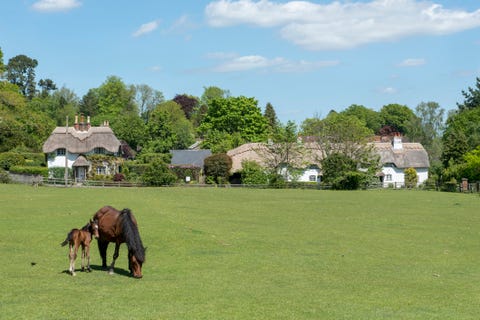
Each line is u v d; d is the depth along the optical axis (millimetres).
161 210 46219
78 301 17812
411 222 44656
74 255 21875
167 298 18531
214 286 20656
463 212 53281
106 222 22328
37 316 16078
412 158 122562
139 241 21656
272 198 67250
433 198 71750
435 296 20062
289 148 101188
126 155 124938
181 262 25828
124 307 17203
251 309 17375
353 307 18047
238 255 27953
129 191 72625
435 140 168000
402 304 18688
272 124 188875
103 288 19750
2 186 73375
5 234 31562
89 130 110625
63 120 167500
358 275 23750
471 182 96688
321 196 72250
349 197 71188
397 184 107812
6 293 18750
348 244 32812
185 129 158375
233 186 94625
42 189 71062
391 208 56375
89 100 188500
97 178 100375
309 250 30203
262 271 24078
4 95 109125
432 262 27734
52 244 29516
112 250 28266
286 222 42656
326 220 44781
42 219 37781
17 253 26828
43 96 189875
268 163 101562
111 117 155000
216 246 30312
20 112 113188
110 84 184000
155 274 22828
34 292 18969
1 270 22719
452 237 36812
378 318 16766
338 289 20781
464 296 20203
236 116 146625
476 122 132500
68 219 38031
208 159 101188
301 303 18344
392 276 23766
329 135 102562
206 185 93312
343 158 93500
